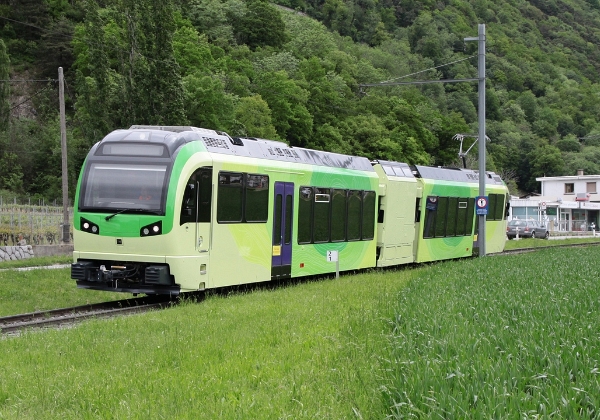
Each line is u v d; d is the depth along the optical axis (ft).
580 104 446.19
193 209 59.82
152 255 58.39
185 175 59.26
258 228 68.64
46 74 280.92
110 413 26.17
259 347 38.04
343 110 283.38
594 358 30.40
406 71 403.54
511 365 28.43
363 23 500.33
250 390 29.73
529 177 384.47
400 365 29.27
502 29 534.78
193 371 32.81
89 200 60.08
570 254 116.37
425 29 476.54
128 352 36.96
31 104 266.36
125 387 29.71
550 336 34.17
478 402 24.02
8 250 102.99
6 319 53.31
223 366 33.65
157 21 159.94
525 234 212.64
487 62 450.30
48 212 128.57
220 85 204.95
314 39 376.68
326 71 331.98
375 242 92.38
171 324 45.27
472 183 120.37
